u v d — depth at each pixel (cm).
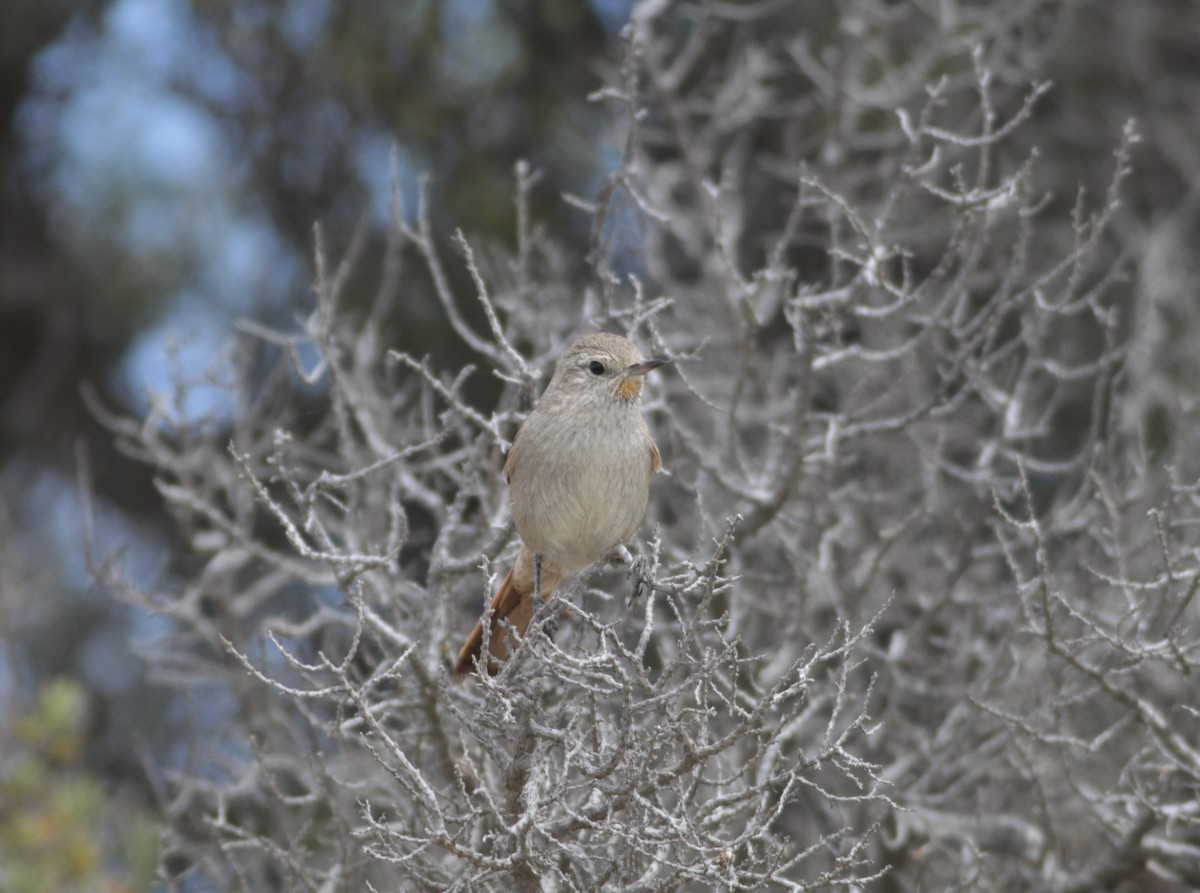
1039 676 1098
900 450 1328
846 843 1008
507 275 1549
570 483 970
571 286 1540
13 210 1917
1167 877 977
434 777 967
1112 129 1689
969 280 1036
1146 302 1461
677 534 1231
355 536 1028
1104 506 1114
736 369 1370
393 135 1814
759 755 733
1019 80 1403
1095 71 1738
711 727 1037
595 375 981
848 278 1498
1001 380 1435
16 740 1182
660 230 1425
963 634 1190
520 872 779
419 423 1356
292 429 1352
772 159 1641
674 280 1565
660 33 1767
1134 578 1120
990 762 1055
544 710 851
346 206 1827
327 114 1855
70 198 1902
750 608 1162
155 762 1527
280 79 1852
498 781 947
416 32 1833
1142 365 1348
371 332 1183
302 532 1345
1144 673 1120
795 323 1044
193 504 1105
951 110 1547
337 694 953
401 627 1005
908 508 1266
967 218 1001
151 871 1045
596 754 749
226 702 1425
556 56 1841
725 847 749
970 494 1320
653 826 782
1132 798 977
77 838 1084
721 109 1413
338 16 1834
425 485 1230
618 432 978
